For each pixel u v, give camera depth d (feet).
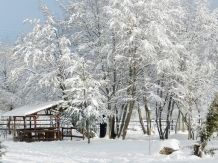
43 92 107.14
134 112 140.46
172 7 100.01
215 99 54.39
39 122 150.10
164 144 58.49
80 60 91.91
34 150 65.51
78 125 83.71
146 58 90.02
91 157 54.95
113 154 60.08
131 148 68.13
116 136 102.42
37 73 102.68
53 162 48.93
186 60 93.76
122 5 90.89
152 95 90.12
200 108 96.02
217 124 52.95
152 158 53.52
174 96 96.17
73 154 59.00
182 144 70.69
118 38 97.04
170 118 107.04
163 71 94.22
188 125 93.86
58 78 102.27
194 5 104.68
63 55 96.02
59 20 108.06
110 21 90.79
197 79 93.50
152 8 93.61
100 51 98.12
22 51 103.45
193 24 101.55
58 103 93.09
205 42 103.40
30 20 102.83
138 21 92.32
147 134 110.52
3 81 137.49
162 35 90.02
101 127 102.53
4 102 136.98
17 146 74.18
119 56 89.10
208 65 94.73
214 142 74.49
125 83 100.27
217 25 101.19
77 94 85.10
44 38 103.24
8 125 113.70
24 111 95.81
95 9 102.89
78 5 102.68
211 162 44.73
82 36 103.65
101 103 88.99
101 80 94.58
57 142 88.22
